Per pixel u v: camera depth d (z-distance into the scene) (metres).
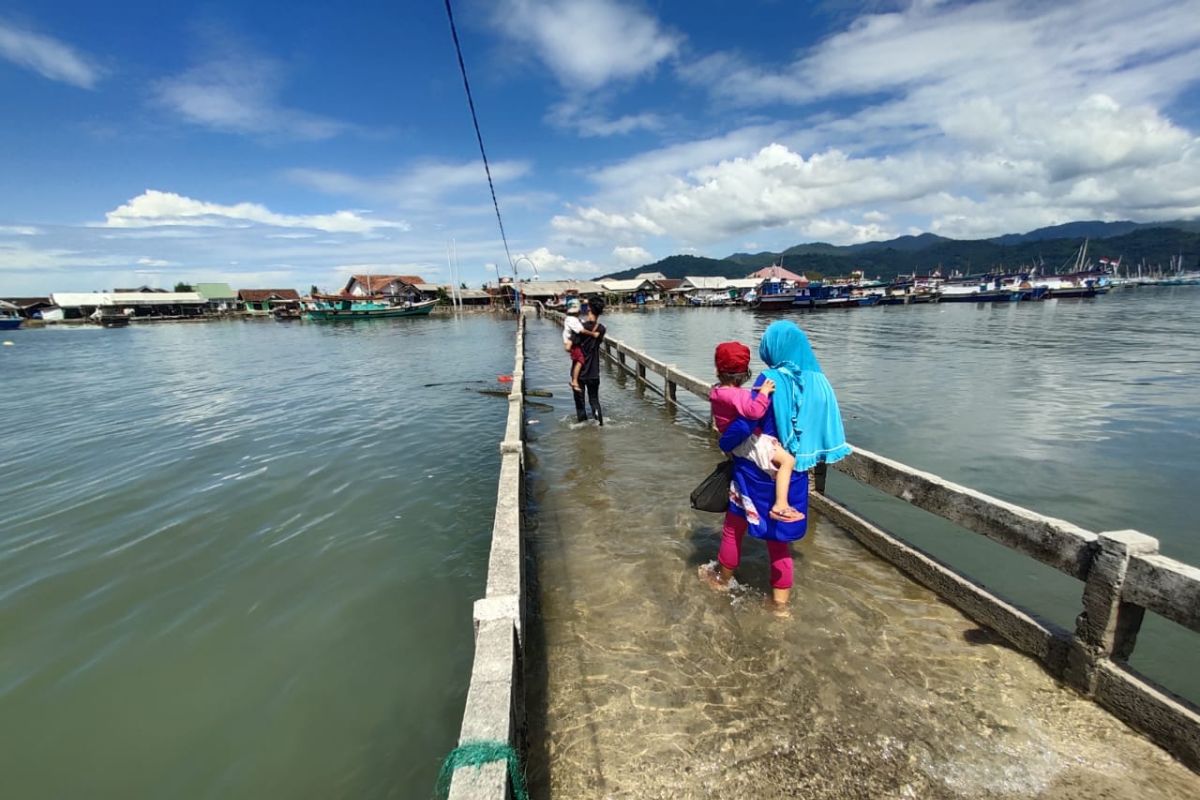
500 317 68.12
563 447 7.92
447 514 6.33
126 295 89.81
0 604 4.84
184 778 3.04
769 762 2.46
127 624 4.48
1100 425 10.31
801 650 3.21
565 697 2.91
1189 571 2.21
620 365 15.41
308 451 9.24
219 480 7.89
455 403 12.95
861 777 2.36
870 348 24.62
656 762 2.48
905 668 3.01
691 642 3.33
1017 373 16.75
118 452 9.71
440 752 3.11
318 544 5.75
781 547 3.41
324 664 3.91
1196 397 12.67
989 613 3.31
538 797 2.32
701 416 9.45
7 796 2.96
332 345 34.41
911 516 6.24
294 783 2.97
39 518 6.73
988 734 2.54
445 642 4.09
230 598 4.79
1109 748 2.42
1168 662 3.69
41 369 24.97
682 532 4.94
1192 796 2.17
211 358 28.00
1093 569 2.62
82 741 3.32
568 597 3.90
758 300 70.00
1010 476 7.63
